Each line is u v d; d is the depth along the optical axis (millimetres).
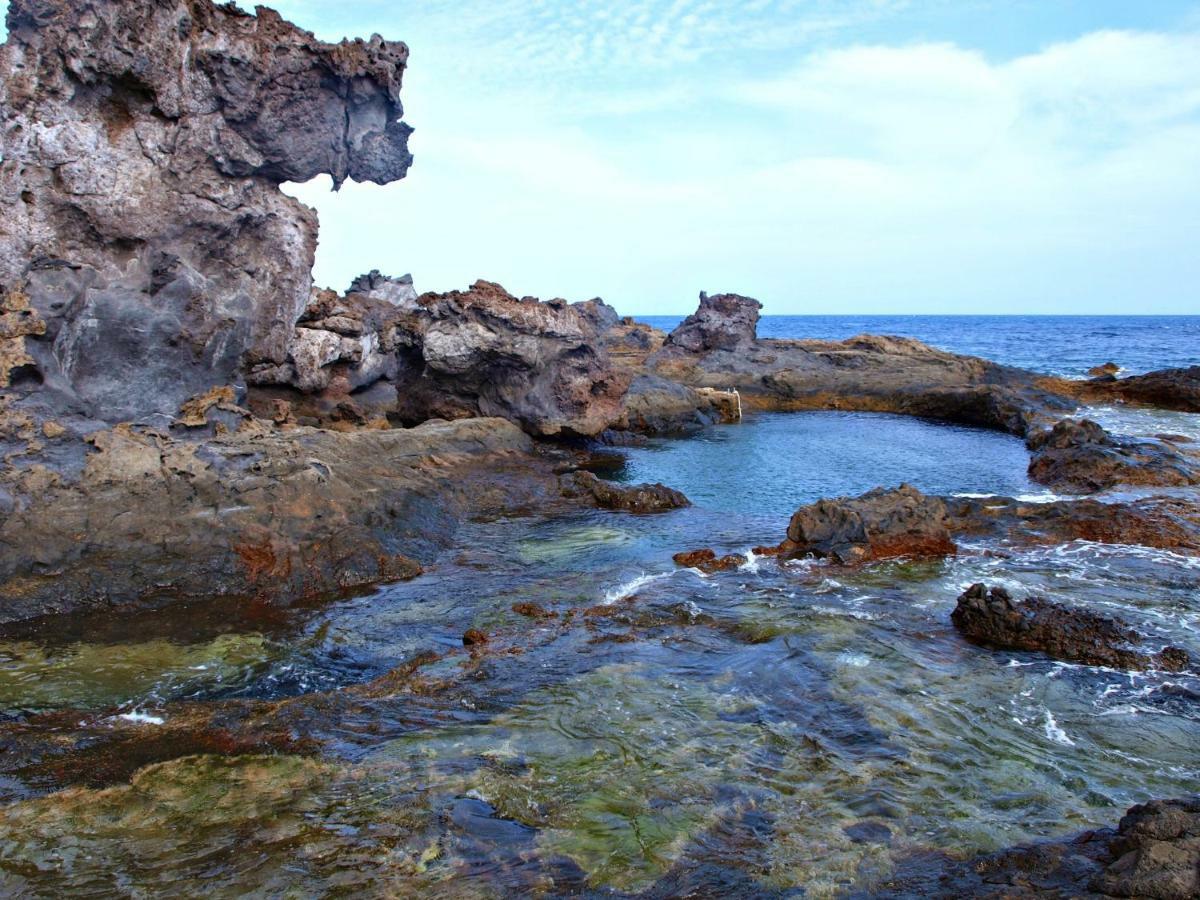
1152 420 32062
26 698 9438
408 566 13984
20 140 14734
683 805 7277
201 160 16609
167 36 15664
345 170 19266
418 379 25719
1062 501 17719
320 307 22219
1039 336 116750
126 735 8492
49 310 14547
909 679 9875
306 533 13453
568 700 9297
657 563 14766
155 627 11461
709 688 9609
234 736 8430
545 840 6781
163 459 13500
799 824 7008
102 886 6188
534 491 20031
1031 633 10898
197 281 16484
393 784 7578
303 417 21438
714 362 44844
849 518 15234
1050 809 7254
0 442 13016
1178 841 5828
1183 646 10867
